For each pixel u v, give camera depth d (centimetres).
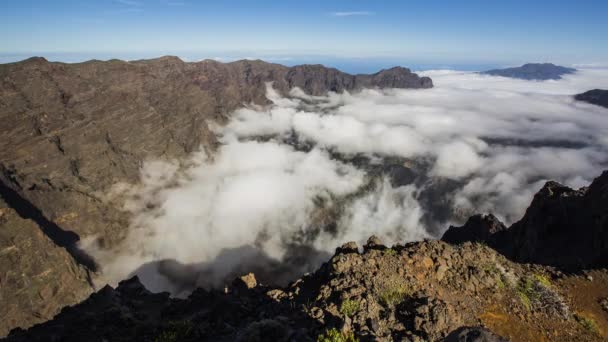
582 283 1752
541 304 1531
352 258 1675
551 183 3828
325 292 1525
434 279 1575
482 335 937
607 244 2481
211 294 1972
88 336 1568
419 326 1264
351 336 1204
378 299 1412
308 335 1274
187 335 1511
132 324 1669
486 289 1560
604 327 1474
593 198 3111
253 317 1625
